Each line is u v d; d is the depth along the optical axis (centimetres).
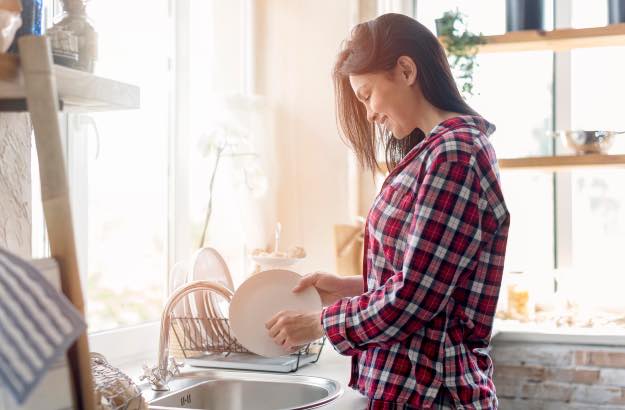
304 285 188
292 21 291
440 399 146
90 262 204
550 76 304
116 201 216
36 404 94
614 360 247
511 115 306
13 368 80
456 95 158
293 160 287
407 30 156
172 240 240
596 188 297
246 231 264
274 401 185
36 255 180
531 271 290
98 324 208
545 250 302
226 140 253
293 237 285
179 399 177
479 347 151
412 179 147
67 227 104
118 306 216
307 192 292
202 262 209
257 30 277
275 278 191
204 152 248
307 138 291
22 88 110
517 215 304
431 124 159
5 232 140
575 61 300
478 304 148
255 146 269
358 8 305
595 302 295
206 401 185
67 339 87
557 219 299
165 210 239
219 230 261
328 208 290
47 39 104
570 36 271
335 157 289
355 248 276
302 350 206
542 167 272
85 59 141
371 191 309
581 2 301
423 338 146
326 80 289
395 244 148
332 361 206
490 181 143
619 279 294
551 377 251
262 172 263
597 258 297
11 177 141
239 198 262
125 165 220
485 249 146
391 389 146
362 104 181
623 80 296
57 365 99
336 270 277
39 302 87
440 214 139
